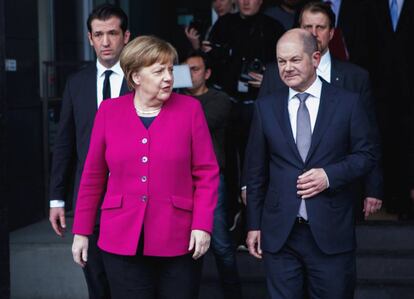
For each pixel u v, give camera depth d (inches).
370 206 327.6
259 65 431.2
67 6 607.2
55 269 434.0
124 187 271.9
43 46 573.0
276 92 299.4
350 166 283.7
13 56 468.8
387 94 471.8
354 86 347.6
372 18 471.2
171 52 269.1
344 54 404.8
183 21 789.2
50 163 520.7
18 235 456.8
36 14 495.8
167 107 274.2
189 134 273.6
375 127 345.7
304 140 289.1
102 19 318.3
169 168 269.7
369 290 411.2
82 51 623.2
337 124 286.8
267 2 652.1
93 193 283.7
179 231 270.4
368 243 443.5
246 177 304.5
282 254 292.5
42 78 537.3
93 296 326.0
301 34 283.6
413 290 411.2
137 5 748.0
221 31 445.1
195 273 276.8
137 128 271.6
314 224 284.2
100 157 281.3
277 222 290.4
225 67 440.5
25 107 481.7
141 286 272.7
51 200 335.3
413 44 469.7
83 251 283.9
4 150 339.0
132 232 267.7
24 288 436.1
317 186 280.7
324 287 288.8
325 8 345.1
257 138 298.2
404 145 472.7
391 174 488.1
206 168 275.9
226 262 389.4
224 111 396.2
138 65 266.5
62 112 333.7
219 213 387.9
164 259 273.1
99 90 325.7
